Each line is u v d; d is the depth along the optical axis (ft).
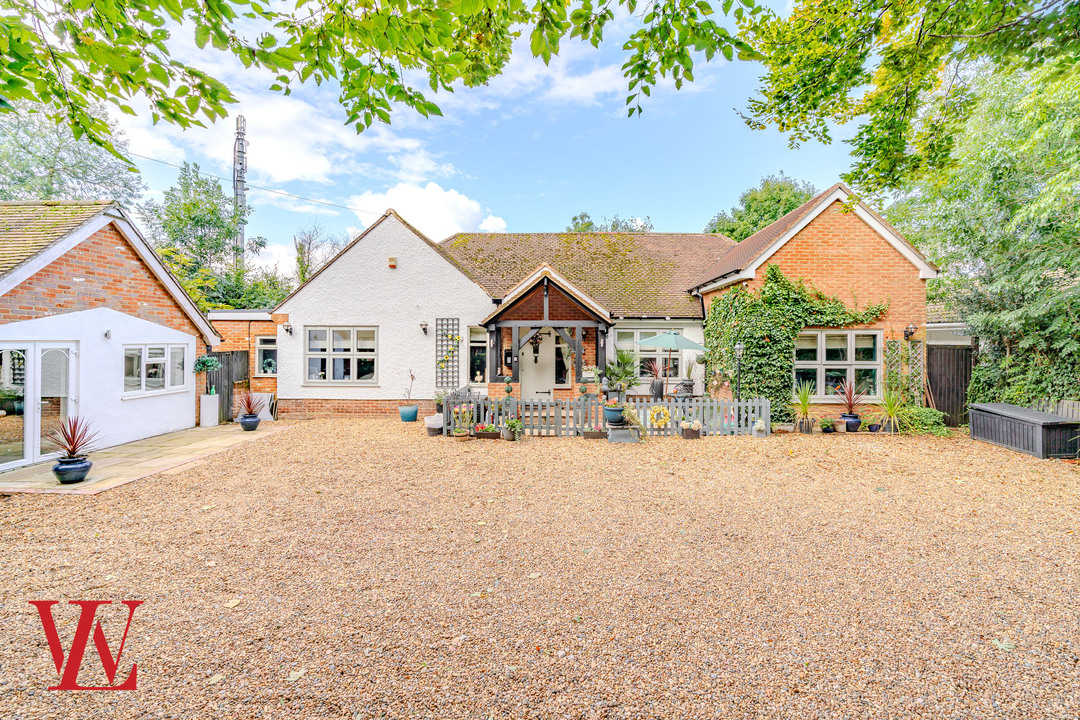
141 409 36.29
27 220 30.45
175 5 9.32
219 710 8.87
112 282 33.27
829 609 12.50
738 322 41.81
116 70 9.95
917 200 51.60
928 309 54.19
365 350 48.52
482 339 49.49
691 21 11.48
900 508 20.77
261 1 9.96
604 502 21.58
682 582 13.98
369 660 10.34
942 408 42.75
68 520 19.22
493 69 12.90
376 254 48.16
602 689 9.43
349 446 34.12
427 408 48.24
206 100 11.18
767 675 9.86
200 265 86.94
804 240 41.04
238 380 48.49
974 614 12.27
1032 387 36.52
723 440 36.24
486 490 23.45
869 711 8.88
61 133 62.13
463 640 11.08
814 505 21.16
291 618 12.03
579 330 44.09
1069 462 29.25
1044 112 30.96
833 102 22.25
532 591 13.44
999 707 8.98
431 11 10.52
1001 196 36.19
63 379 30.12
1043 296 34.94
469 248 62.28
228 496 22.49
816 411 41.01
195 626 11.66
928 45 18.11
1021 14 15.28
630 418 36.19
